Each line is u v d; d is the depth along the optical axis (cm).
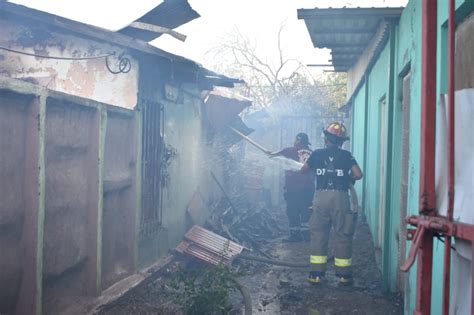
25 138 361
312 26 758
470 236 181
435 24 204
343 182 639
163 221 681
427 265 204
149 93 634
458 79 358
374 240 801
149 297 522
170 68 661
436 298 352
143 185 607
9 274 349
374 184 834
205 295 471
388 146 599
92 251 464
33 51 626
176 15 677
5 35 616
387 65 668
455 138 215
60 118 414
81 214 455
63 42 629
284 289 619
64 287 432
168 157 691
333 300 574
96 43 627
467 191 203
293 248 876
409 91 538
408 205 480
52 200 404
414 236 208
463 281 216
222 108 919
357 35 819
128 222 562
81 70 628
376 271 702
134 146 565
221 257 687
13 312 359
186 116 790
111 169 521
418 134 440
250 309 500
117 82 611
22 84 344
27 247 360
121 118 542
